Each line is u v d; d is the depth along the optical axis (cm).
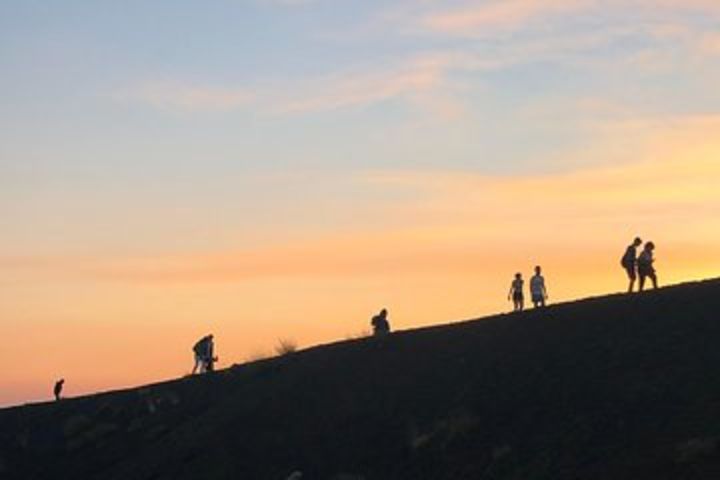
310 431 4019
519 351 3906
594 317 3981
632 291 4381
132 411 5238
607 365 3472
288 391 4512
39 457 5084
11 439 5338
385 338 4728
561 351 3747
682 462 2661
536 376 3606
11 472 4978
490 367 3869
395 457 3481
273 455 3947
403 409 3834
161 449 4534
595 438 3014
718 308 3644
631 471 2719
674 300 3897
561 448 3031
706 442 2691
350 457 3644
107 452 4850
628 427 3003
